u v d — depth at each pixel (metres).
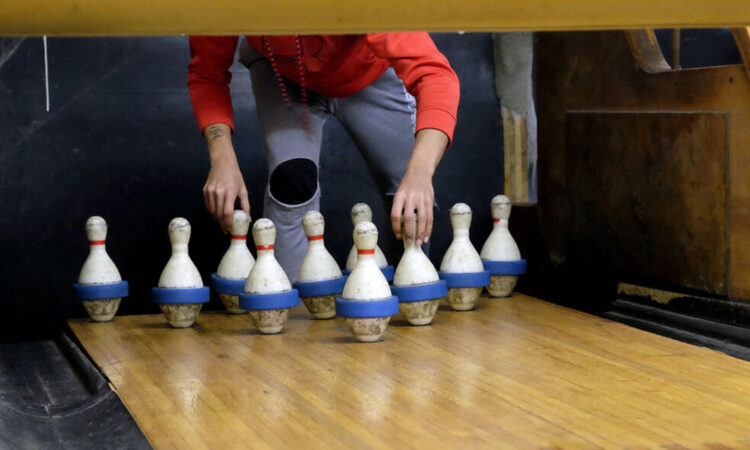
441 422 1.30
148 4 0.70
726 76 2.13
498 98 3.17
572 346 1.85
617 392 1.46
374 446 1.19
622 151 2.56
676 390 1.47
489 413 1.35
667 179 2.37
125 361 1.84
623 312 2.52
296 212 2.44
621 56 2.54
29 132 2.76
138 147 2.84
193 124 2.88
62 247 2.80
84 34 0.72
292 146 2.44
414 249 2.11
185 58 2.86
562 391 1.48
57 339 2.34
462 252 2.30
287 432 1.28
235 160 2.34
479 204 3.18
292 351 1.88
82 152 2.80
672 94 2.34
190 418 1.37
